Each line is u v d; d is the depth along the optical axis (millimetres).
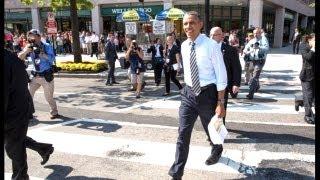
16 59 3953
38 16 33188
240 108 8773
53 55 7867
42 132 6961
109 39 13289
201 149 5738
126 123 7516
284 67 17391
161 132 6785
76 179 4758
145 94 11156
